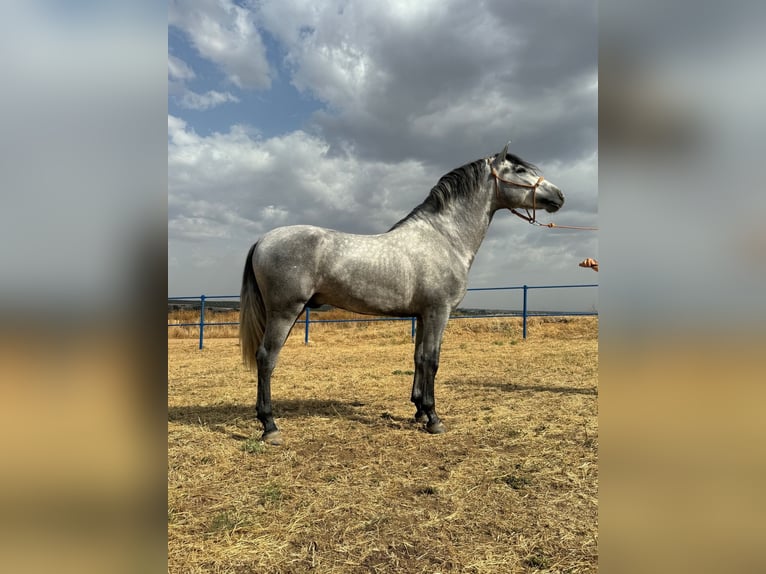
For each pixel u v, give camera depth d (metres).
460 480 2.66
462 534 2.07
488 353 8.64
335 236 3.55
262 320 3.59
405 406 4.57
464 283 3.83
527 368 6.78
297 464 2.95
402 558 1.88
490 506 2.33
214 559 1.87
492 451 3.16
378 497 2.44
